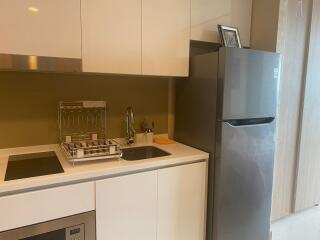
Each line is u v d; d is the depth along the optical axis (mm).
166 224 1702
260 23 2232
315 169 2791
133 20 1664
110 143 1803
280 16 2121
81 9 1489
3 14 1301
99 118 2018
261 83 1847
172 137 2340
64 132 1891
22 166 1479
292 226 2568
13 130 1714
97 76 1970
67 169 1420
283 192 2551
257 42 2264
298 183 2637
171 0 1803
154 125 2275
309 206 2840
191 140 2035
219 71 1708
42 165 1498
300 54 2395
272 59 1875
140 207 1580
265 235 2088
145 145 2086
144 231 1616
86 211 1406
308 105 2543
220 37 2033
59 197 1318
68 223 1357
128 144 2086
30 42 1374
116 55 1631
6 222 1206
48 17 1405
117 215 1505
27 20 1355
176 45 1862
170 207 1705
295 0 2258
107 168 1449
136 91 2156
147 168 1591
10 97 1683
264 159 1969
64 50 1466
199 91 1912
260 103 1868
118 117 2102
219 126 1744
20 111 1723
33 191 1256
